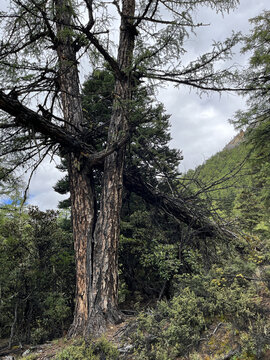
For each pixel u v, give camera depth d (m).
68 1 5.60
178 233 9.27
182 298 4.55
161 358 3.49
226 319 3.97
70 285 9.96
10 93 5.12
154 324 4.25
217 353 3.38
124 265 10.55
